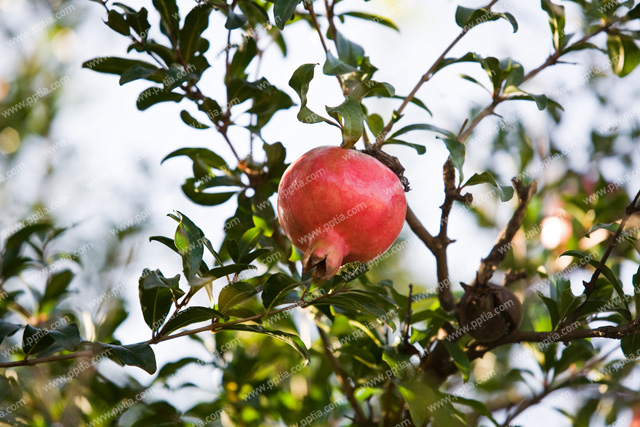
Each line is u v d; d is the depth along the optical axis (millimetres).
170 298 2740
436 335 3475
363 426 3684
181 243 2584
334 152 2512
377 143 3062
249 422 4129
